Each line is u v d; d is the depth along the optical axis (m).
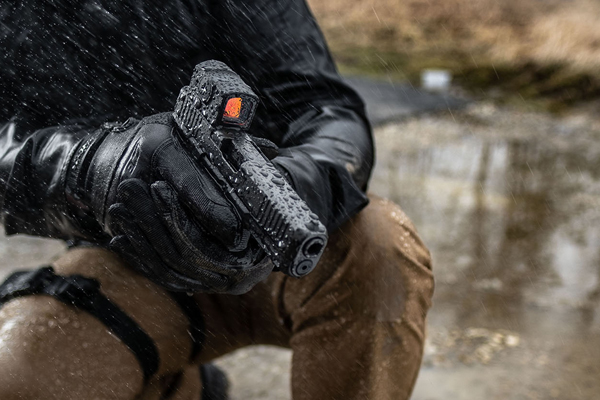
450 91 7.39
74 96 1.35
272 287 1.33
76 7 1.31
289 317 1.34
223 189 0.96
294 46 1.39
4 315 1.16
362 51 8.77
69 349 1.13
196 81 1.00
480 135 5.88
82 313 1.16
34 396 1.09
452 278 3.05
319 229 0.88
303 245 0.86
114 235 1.07
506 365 2.34
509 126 6.26
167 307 1.25
